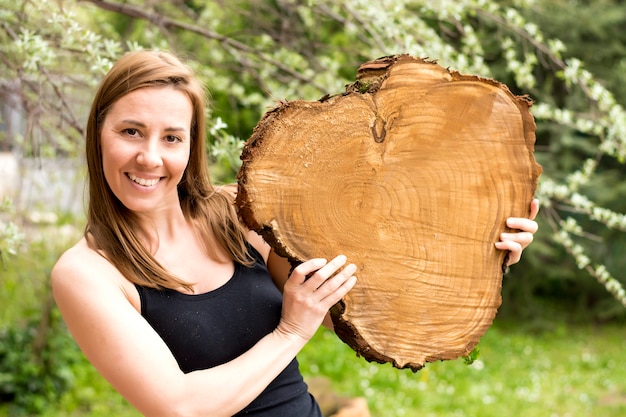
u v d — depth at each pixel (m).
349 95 1.69
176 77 1.66
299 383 1.86
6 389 4.91
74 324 1.59
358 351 1.79
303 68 3.94
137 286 1.68
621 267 8.62
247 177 1.61
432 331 1.82
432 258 1.80
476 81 1.78
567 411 5.82
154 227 1.75
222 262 1.81
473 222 1.83
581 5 8.45
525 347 7.87
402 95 1.73
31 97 3.37
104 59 2.69
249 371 1.61
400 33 3.37
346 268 1.70
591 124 3.83
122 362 1.54
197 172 1.83
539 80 7.75
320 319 1.69
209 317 1.72
